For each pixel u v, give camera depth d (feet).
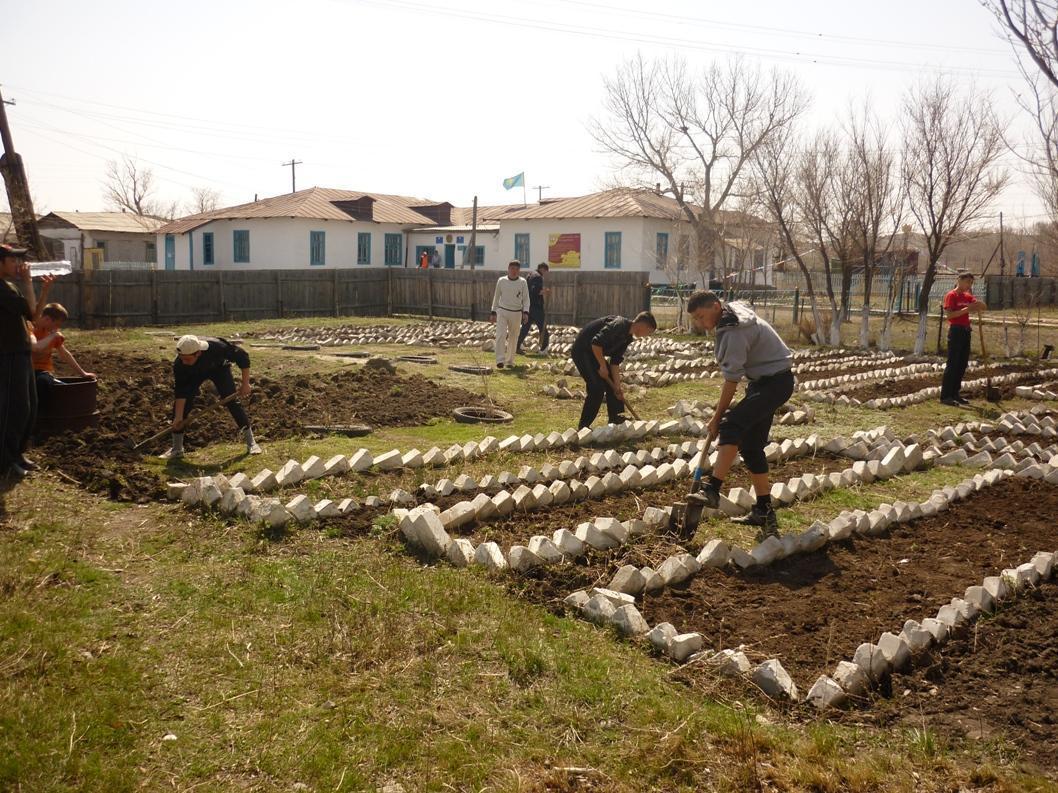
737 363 20.49
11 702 11.59
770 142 71.92
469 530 19.75
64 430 26.89
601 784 10.81
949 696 13.44
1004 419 35.70
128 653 13.30
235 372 44.16
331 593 15.71
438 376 46.70
